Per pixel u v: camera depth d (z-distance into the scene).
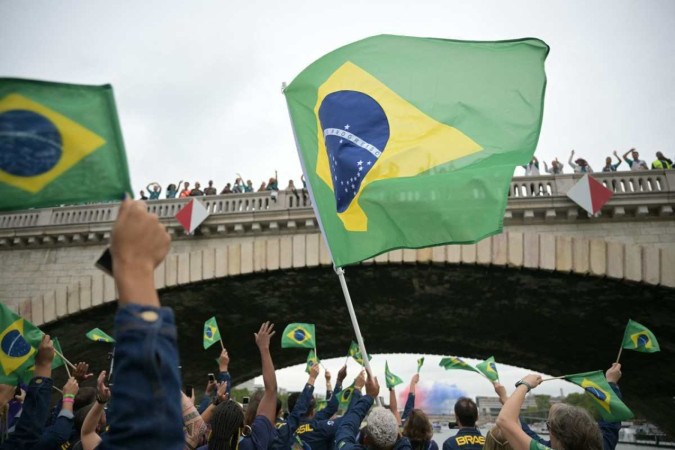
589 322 25.84
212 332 10.86
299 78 6.30
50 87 2.12
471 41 5.73
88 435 3.86
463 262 21.70
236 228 23.92
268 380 4.16
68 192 2.10
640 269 20.22
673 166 22.02
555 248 21.02
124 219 1.51
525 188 22.19
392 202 5.32
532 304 25.12
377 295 26.05
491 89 5.49
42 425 3.29
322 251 23.03
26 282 25.09
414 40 5.96
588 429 3.10
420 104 5.65
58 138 2.10
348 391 6.96
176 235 24.66
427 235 5.18
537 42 5.51
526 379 3.52
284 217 23.45
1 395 4.29
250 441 3.86
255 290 25.41
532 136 5.23
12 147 2.06
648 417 35.22
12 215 26.16
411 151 5.48
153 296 1.48
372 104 5.81
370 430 4.19
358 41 6.12
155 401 1.34
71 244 25.25
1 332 4.97
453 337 31.45
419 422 5.80
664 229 20.59
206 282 23.91
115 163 2.14
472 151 5.29
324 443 6.16
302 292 25.84
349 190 5.59
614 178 21.33
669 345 25.66
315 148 6.14
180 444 1.38
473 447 5.12
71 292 24.34
